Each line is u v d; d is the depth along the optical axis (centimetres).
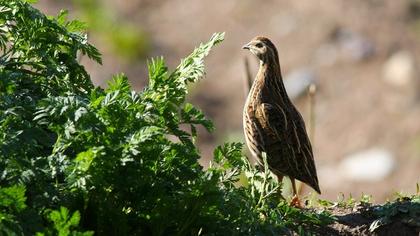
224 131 2784
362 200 1144
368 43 3111
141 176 872
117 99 911
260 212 960
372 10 3234
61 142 855
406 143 2719
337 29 3177
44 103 862
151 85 949
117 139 858
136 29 3241
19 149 845
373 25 3177
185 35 3272
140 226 899
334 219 1038
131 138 847
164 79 951
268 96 1380
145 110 912
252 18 3306
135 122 880
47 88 992
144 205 895
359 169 2631
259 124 1350
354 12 3222
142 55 3111
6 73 902
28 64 1005
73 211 870
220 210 910
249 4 3362
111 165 851
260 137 1345
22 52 1027
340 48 3108
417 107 2850
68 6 3212
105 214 880
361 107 2884
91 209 880
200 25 3319
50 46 1029
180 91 951
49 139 870
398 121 2808
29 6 1009
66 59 1041
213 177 888
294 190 1324
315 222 1020
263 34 3222
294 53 3116
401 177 2581
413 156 2639
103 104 873
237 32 3256
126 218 885
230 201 908
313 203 1216
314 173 1327
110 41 3116
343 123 2838
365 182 2583
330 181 2606
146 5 3422
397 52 3070
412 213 1073
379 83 2961
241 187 962
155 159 877
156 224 892
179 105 959
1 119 876
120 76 940
